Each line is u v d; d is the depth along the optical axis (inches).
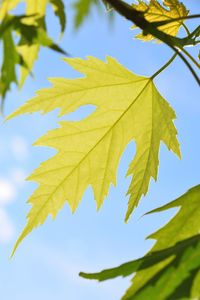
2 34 13.7
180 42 16.7
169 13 17.6
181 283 14.0
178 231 15.7
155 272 14.5
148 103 17.8
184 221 15.8
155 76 17.6
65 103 17.2
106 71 17.3
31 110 16.8
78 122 17.4
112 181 17.9
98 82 17.3
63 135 17.4
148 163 18.0
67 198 17.5
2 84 13.9
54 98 17.1
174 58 17.4
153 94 17.8
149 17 17.7
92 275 14.8
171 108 17.8
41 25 14.4
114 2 14.6
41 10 14.4
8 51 13.9
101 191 17.8
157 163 18.0
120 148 17.9
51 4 14.4
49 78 17.1
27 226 17.1
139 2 17.6
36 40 13.6
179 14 17.6
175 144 17.9
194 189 16.3
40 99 17.0
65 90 17.1
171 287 14.0
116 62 17.4
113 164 17.9
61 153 17.4
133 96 17.7
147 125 18.0
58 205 17.4
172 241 15.6
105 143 17.7
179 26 17.7
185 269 14.2
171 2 17.5
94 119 17.6
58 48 13.7
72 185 17.5
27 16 13.8
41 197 17.3
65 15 14.5
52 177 17.3
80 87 17.3
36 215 17.2
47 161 17.3
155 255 15.0
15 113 16.7
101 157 17.8
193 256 14.4
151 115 17.9
